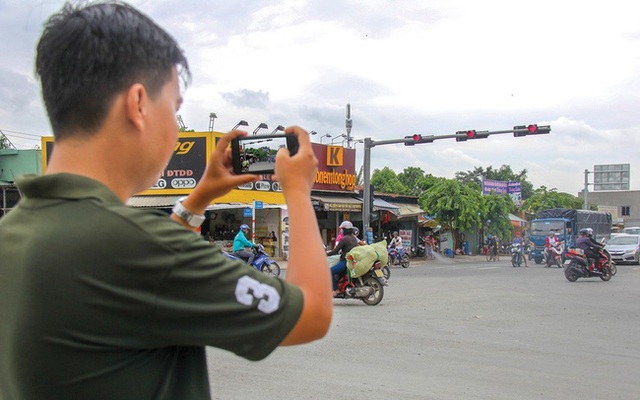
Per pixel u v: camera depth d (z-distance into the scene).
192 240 1.12
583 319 10.07
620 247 28.88
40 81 1.22
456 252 36.62
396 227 34.66
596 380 6.02
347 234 12.23
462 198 32.97
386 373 6.25
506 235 36.53
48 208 1.12
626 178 68.31
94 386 1.07
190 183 23.91
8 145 31.14
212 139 23.83
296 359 6.90
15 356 1.07
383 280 11.91
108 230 1.08
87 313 1.05
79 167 1.19
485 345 7.75
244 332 1.12
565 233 31.33
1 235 1.15
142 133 1.21
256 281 1.15
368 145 23.02
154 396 1.13
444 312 10.85
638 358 7.04
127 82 1.19
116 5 1.24
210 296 1.10
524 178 74.38
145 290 1.07
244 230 16.56
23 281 1.08
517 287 15.84
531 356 7.10
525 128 20.62
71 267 1.06
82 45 1.16
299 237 1.28
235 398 5.35
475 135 21.23
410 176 56.94
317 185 28.77
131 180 1.25
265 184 26.73
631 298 13.29
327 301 1.24
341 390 5.60
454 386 5.75
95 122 1.18
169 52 1.27
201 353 1.25
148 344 1.10
